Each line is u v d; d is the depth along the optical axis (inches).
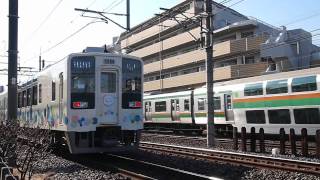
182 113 1240.2
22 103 809.5
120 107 566.6
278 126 851.4
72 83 545.3
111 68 564.7
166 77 2379.4
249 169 477.1
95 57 557.3
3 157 434.0
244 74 1724.9
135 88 580.7
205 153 661.3
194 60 2038.6
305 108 782.5
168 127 1384.1
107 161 568.4
